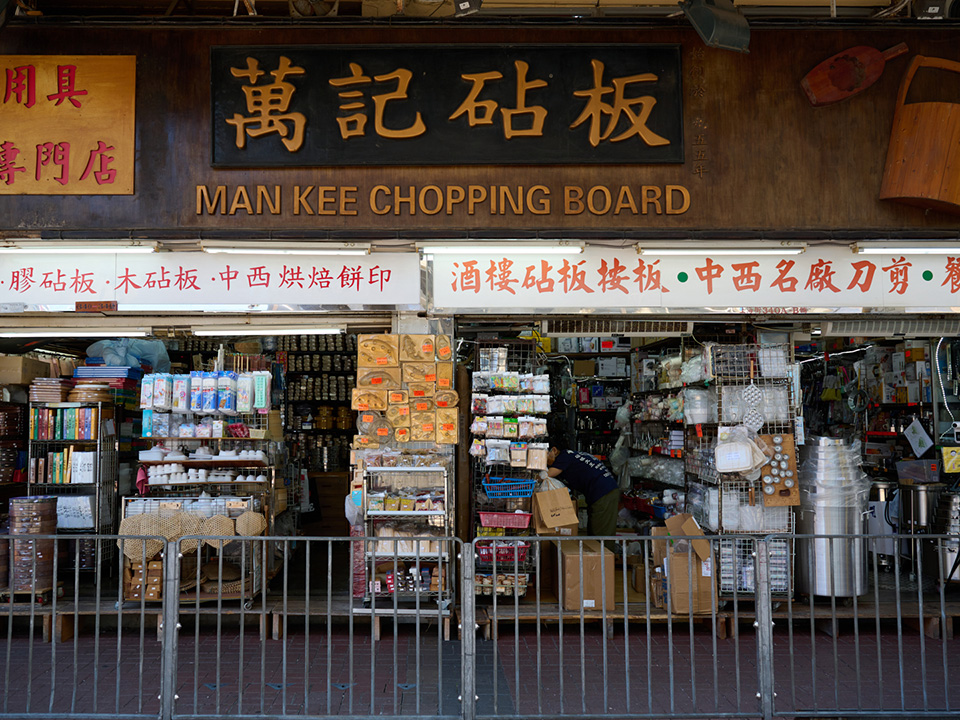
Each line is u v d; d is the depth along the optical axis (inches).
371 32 227.5
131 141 225.8
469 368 277.1
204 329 242.1
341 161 225.8
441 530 229.5
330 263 226.4
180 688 184.7
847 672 199.2
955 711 162.9
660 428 326.0
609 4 229.0
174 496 256.4
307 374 410.0
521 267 228.4
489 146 227.5
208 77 227.3
